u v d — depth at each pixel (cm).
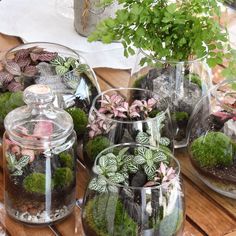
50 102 89
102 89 131
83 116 107
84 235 85
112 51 148
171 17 101
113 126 95
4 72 107
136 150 88
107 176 84
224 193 100
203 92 112
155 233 80
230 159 97
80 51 147
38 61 109
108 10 147
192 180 105
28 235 91
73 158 91
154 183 84
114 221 79
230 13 159
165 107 100
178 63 109
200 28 104
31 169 88
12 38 154
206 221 95
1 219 93
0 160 108
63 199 91
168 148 97
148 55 109
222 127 99
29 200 89
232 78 104
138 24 104
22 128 87
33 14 164
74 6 153
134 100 104
